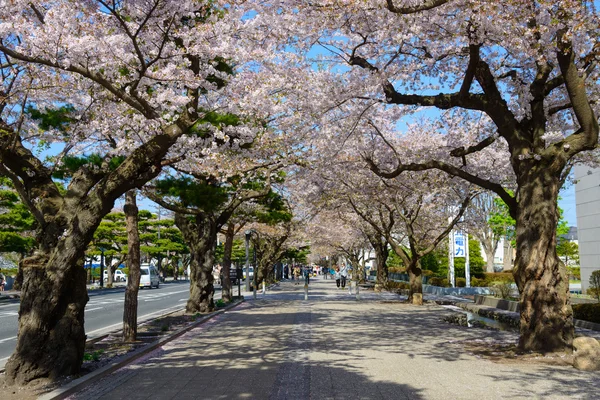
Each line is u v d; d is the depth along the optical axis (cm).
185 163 1343
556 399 655
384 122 1631
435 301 2683
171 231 6091
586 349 860
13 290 4141
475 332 1391
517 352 1023
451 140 1606
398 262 6894
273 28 1096
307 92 1314
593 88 1188
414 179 2048
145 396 689
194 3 903
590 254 2702
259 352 1057
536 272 1014
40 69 1020
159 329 1405
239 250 6962
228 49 1002
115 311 2272
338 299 2891
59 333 783
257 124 1407
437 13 1023
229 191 1881
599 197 2630
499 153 1723
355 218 3378
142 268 5066
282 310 2131
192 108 927
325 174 1952
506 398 662
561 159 1012
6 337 1448
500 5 933
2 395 695
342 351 1066
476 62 1037
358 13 1034
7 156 827
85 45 833
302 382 769
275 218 2438
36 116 1100
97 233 4366
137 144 1176
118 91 910
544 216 1020
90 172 866
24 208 3134
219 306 2195
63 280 787
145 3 884
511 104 1341
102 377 812
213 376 818
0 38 858
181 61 966
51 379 758
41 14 920
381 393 697
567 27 904
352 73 1191
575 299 2162
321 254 7600
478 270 4438
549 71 1090
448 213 2966
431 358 977
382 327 1505
